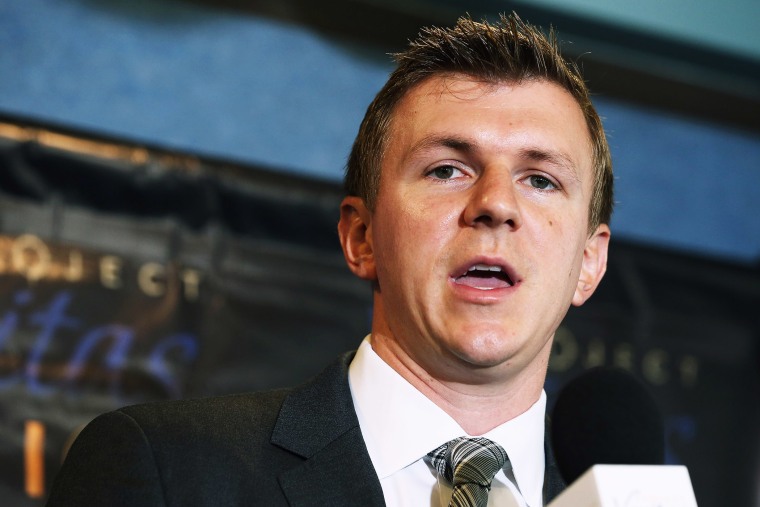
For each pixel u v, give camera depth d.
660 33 5.74
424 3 5.41
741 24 5.95
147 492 1.98
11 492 3.96
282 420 2.19
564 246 2.21
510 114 2.26
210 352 4.43
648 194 6.04
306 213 4.76
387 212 2.26
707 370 5.53
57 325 4.14
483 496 2.05
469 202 2.16
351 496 2.06
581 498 1.69
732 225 6.23
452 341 2.10
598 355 5.30
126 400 4.21
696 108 6.15
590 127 2.44
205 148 5.03
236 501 2.03
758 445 5.55
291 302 4.64
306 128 5.26
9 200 4.17
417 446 2.17
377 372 2.26
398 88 2.40
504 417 2.25
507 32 2.43
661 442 2.15
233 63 5.14
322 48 5.34
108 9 4.89
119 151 4.41
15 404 4.02
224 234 4.57
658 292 5.50
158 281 4.37
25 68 4.70
